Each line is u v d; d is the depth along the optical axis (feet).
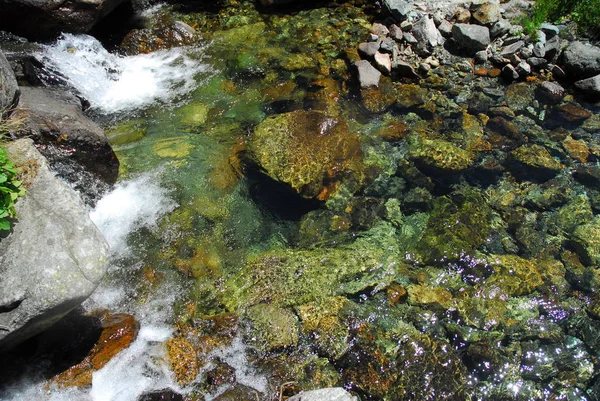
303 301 8.31
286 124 10.59
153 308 8.05
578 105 12.29
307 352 7.73
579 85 12.49
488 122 11.79
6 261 6.27
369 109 11.94
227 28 14.10
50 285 6.14
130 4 13.93
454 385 7.55
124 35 13.30
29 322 6.08
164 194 9.71
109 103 11.64
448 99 12.35
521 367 7.82
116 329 7.47
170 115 11.48
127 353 7.31
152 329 7.77
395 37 13.57
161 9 14.53
